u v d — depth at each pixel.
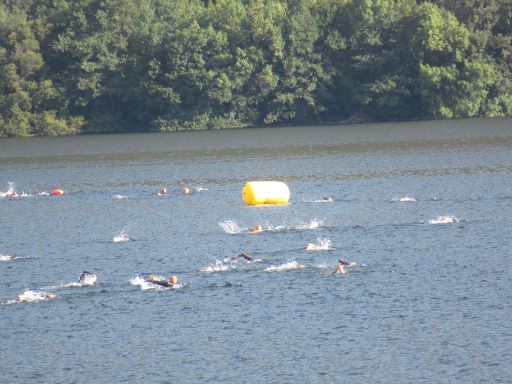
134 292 171.75
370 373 130.12
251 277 178.12
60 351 143.50
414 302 157.62
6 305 166.62
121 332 150.38
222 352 140.12
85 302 166.62
